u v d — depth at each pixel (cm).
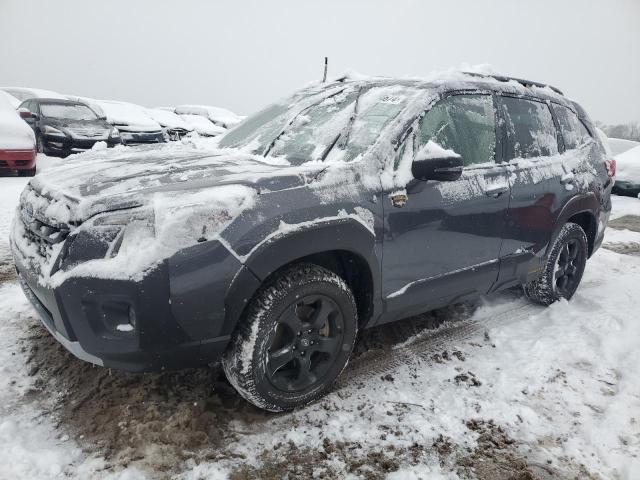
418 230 282
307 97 365
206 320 219
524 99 368
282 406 253
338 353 270
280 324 246
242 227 222
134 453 222
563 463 231
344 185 256
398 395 277
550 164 369
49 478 206
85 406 252
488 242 324
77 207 221
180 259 209
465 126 320
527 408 267
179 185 236
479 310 394
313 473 219
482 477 221
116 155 334
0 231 543
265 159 303
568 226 393
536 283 396
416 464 227
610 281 471
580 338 342
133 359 217
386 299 281
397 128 280
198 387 272
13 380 270
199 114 2002
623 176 984
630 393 279
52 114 1152
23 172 927
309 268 251
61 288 213
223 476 214
